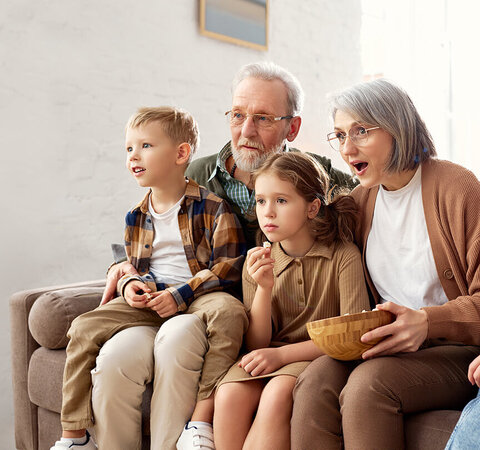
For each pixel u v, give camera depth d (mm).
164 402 1310
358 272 1383
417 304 1336
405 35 4738
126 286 1514
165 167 1602
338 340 1118
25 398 1760
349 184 1812
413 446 1077
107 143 2793
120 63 2836
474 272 1235
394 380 1090
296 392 1159
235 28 3430
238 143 1702
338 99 1331
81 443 1371
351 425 1072
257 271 1374
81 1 2656
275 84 1689
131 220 1680
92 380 1371
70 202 2646
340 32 4352
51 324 1653
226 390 1249
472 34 4715
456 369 1167
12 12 2408
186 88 3186
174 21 3102
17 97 2438
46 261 2561
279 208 1391
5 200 2412
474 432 935
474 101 4742
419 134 1322
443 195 1284
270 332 1423
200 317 1414
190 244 1602
